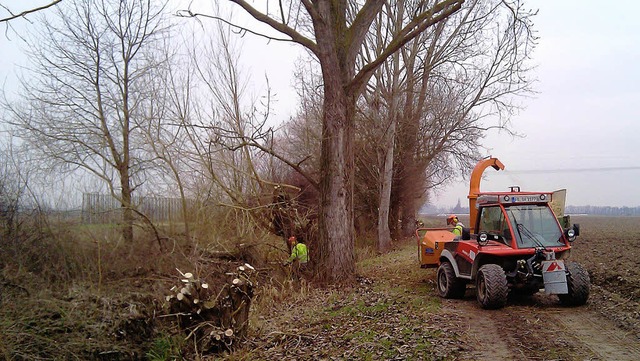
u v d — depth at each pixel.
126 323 7.57
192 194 14.52
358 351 7.49
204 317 8.27
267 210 15.60
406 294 11.96
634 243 20.66
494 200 11.01
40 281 8.20
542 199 10.86
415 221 34.41
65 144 13.48
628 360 6.44
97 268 9.03
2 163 9.94
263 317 10.75
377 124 27.19
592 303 9.68
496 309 9.67
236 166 16.30
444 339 7.62
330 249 13.85
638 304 9.19
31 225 9.30
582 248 19.19
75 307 7.47
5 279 7.80
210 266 10.61
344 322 9.52
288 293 12.90
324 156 14.09
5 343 6.37
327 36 13.56
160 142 14.42
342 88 13.91
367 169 29.42
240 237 13.96
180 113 15.01
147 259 9.95
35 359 6.41
